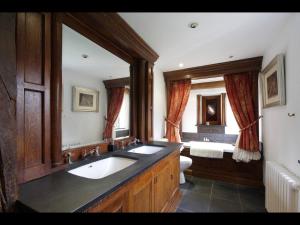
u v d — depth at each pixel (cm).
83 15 135
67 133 143
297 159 143
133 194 116
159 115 333
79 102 155
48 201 75
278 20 159
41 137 105
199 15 152
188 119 392
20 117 93
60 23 118
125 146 206
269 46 219
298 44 139
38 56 103
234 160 295
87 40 157
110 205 92
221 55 255
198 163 321
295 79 145
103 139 183
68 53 141
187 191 255
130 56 221
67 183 95
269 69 209
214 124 365
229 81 300
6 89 76
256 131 278
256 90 281
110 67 190
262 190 260
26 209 72
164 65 304
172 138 344
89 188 88
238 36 194
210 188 267
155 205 152
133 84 228
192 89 389
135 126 232
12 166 77
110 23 154
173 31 182
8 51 78
